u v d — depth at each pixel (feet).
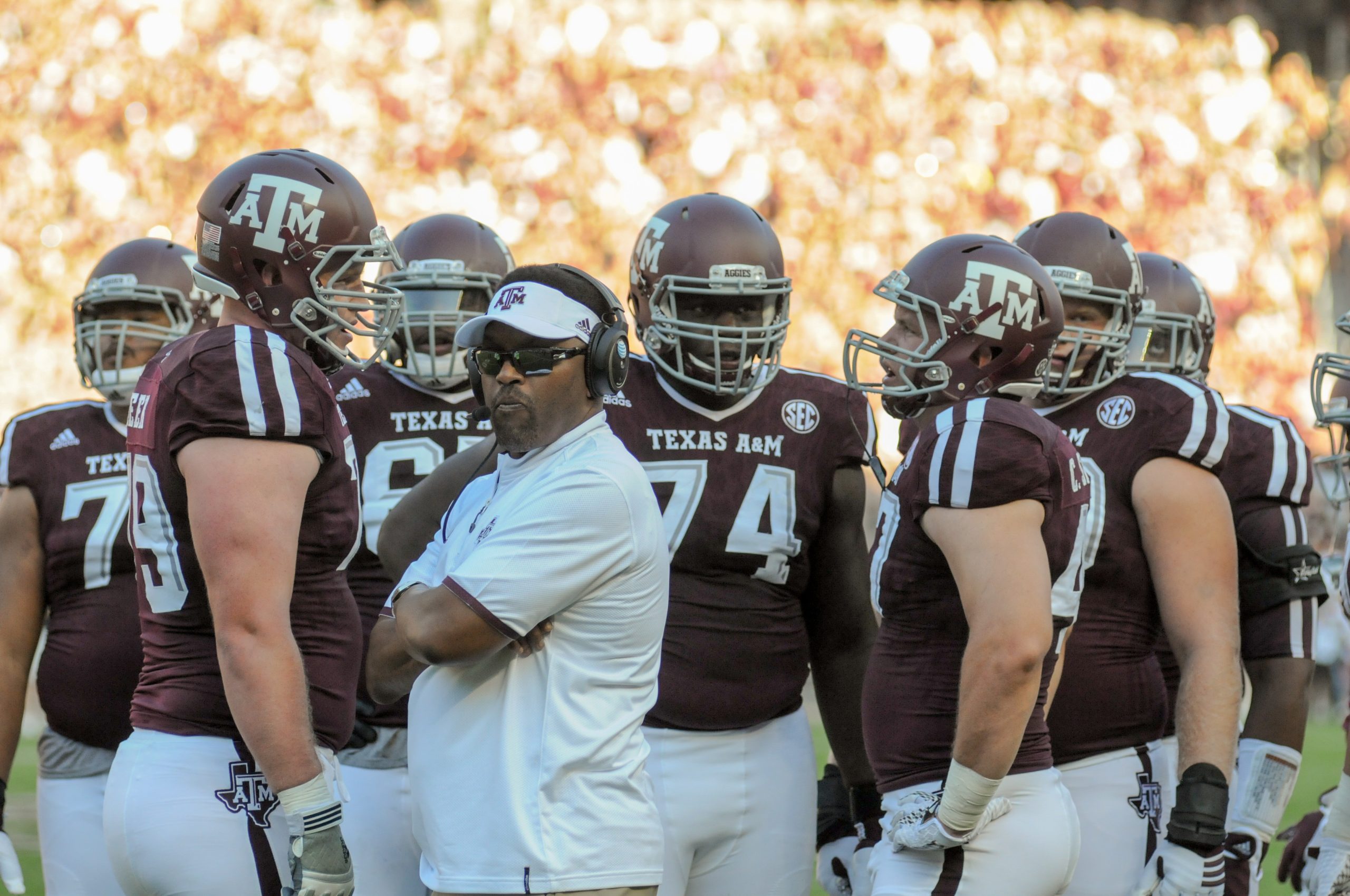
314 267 30.30
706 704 37.14
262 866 28.55
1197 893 31.53
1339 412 41.88
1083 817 34.27
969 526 28.66
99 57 96.63
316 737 29.25
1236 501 40.19
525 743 28.02
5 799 38.91
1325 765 84.07
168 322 42.24
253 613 26.91
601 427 29.63
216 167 97.71
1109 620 34.71
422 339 40.57
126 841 28.63
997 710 27.78
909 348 33.60
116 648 37.70
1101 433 35.50
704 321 37.55
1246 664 40.14
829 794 41.60
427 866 28.91
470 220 42.60
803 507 38.40
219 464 27.35
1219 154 119.65
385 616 30.04
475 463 34.01
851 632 39.65
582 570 27.99
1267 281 118.52
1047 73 115.14
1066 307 36.45
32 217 95.61
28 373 94.99
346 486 29.50
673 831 36.63
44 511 38.86
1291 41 146.30
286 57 99.09
